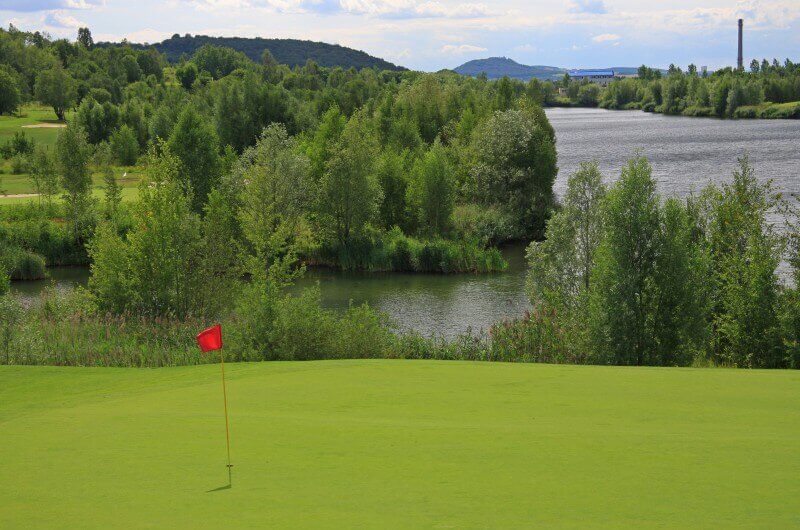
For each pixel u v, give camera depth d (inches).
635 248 1081.4
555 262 1464.1
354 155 2421.3
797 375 692.7
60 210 2618.1
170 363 1123.3
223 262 1577.3
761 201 1321.4
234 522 324.8
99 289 1518.2
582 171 1467.8
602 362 1079.6
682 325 1066.7
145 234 1504.7
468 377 699.4
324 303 1872.5
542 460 409.1
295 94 6491.1
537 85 6860.2
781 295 1084.5
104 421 546.9
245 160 2522.1
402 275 2246.6
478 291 1979.6
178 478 395.9
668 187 3070.9
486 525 311.9
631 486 360.2
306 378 715.4
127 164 4077.3
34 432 520.7
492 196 2807.6
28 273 2183.8
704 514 319.0
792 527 301.7
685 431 471.5
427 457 420.8
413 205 2628.0
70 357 1131.3
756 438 448.5
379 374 727.7
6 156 4060.0
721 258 1259.8
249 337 1061.1
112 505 356.2
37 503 363.6
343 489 367.2
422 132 3843.5
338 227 2449.6
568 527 306.8
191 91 7760.8
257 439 473.7
